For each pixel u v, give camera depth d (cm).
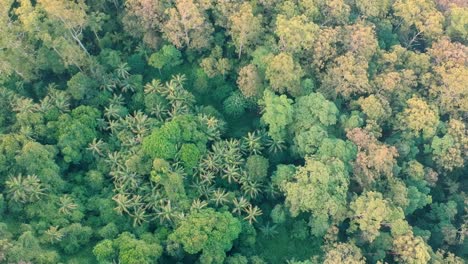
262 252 7825
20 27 8131
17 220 7188
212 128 8131
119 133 8019
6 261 6109
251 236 7550
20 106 7988
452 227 7688
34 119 7819
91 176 7662
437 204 8075
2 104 8169
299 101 8106
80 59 8506
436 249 7875
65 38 8475
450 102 8400
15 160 7375
